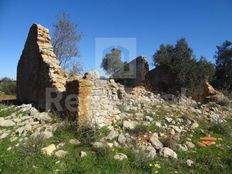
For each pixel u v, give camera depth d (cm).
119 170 851
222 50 3647
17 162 856
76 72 3055
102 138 1027
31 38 1638
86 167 849
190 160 984
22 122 1141
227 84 3525
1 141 984
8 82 3353
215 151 1098
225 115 1848
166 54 2691
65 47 3123
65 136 1020
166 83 2723
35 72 1548
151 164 892
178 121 1373
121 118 1252
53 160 874
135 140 1066
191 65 2589
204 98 2536
